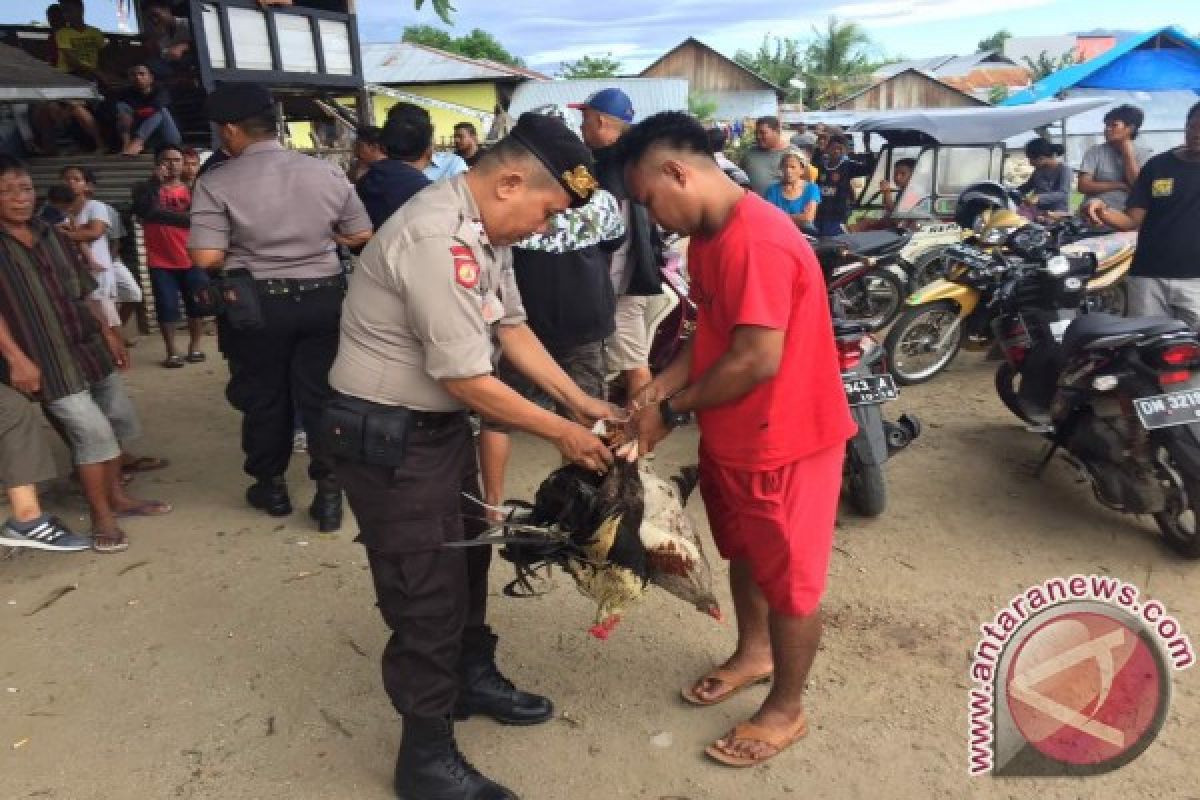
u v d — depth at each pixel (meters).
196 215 3.83
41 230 3.84
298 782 2.67
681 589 2.51
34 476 3.77
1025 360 4.80
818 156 11.82
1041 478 4.55
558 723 2.89
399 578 2.35
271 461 4.30
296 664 3.22
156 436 5.52
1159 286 4.84
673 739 2.80
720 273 2.29
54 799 2.61
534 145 2.15
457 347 2.10
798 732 2.74
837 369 2.45
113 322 6.54
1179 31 14.54
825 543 2.53
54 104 9.16
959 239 8.02
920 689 2.98
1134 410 3.61
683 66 44.53
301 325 3.94
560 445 2.32
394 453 2.23
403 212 2.19
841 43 50.62
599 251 3.77
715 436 2.48
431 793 2.51
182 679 3.14
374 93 24.34
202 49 7.44
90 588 3.75
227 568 3.89
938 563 3.78
